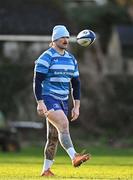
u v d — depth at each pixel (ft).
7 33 336.08
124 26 451.53
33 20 348.79
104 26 450.30
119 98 284.20
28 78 288.10
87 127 277.64
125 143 269.64
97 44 336.29
